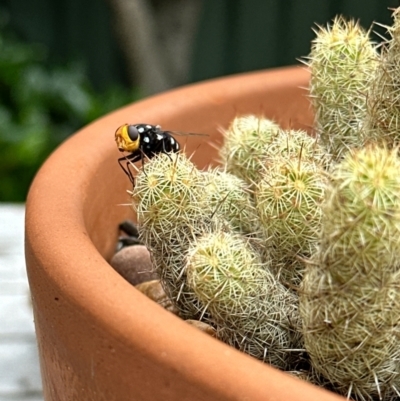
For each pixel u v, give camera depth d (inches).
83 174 8.6
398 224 5.7
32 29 29.4
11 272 11.9
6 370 10.1
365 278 6.0
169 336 6.0
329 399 5.4
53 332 6.8
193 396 5.8
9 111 25.0
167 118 10.2
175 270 7.4
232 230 7.8
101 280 6.5
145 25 23.2
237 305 6.9
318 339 6.4
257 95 11.1
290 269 7.5
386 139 7.2
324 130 8.4
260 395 5.5
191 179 7.2
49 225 7.3
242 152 8.8
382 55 7.3
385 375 6.5
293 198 7.2
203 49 28.1
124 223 9.6
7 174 22.0
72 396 6.8
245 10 27.5
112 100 25.5
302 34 27.2
